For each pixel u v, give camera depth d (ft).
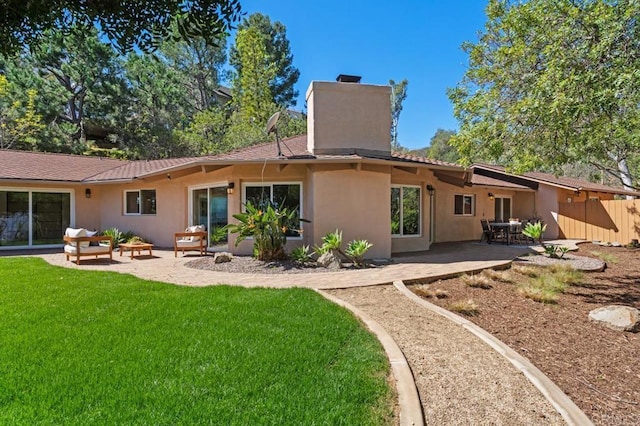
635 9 19.26
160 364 13.35
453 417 11.07
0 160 56.54
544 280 31.89
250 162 38.60
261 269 33.78
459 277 31.63
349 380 12.47
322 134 42.86
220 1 10.80
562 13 25.81
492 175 77.71
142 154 105.70
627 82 19.38
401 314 20.70
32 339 15.56
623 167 70.03
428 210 49.96
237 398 11.23
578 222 68.74
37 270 32.91
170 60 133.08
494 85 35.04
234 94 135.64
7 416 10.13
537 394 12.57
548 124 25.82
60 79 97.45
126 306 20.65
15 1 8.95
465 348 16.19
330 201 39.83
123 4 10.43
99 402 10.93
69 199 57.41
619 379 15.33
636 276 36.22
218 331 16.76
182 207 53.01
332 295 24.44
